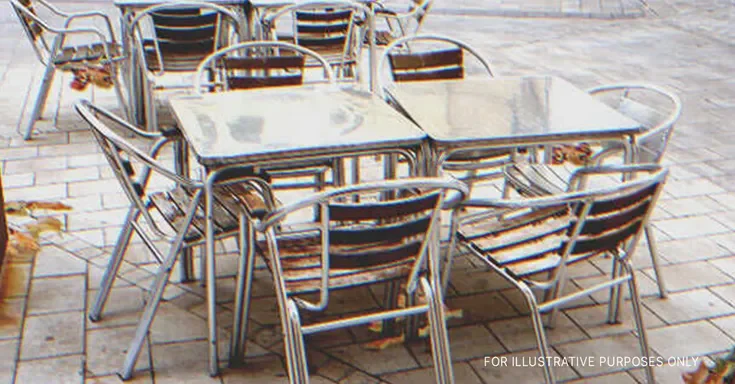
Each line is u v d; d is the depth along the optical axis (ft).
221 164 8.90
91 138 16.98
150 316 9.40
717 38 29.37
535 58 25.38
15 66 21.84
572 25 30.99
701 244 13.25
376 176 15.70
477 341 10.48
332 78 13.05
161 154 16.43
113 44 18.12
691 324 11.03
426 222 8.59
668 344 10.57
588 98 11.64
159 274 9.37
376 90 16.65
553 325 10.78
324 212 8.01
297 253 9.39
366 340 10.41
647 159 11.80
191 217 9.22
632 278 9.51
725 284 12.06
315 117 10.30
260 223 8.33
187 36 17.08
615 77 23.39
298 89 11.75
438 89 11.93
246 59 13.25
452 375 9.09
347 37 17.62
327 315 10.89
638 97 21.48
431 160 9.81
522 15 32.40
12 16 28.02
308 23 19.69
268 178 9.49
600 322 11.01
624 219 8.89
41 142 16.62
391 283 10.36
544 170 12.00
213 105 10.77
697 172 16.29
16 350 9.85
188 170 11.09
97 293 11.17
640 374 9.93
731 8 35.47
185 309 10.93
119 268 11.51
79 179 14.90
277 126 9.89
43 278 11.48
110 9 29.78
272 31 17.44
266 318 10.80
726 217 14.30
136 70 17.28
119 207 13.83
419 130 9.81
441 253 12.64
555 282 9.16
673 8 35.06
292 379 8.57
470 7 33.17
